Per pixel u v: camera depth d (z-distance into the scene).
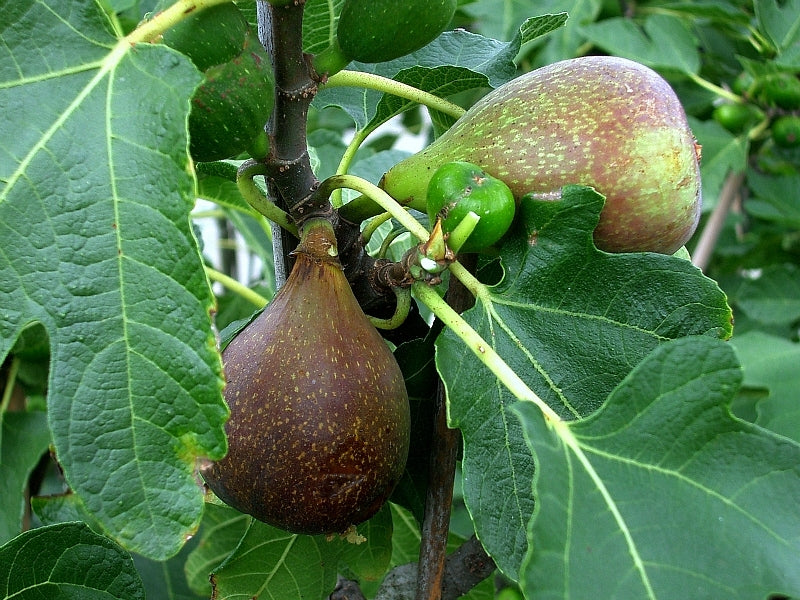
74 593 0.24
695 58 0.56
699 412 0.18
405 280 0.21
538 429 0.18
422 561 0.23
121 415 0.17
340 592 0.29
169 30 0.18
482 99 0.23
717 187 0.54
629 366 0.21
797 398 0.45
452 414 0.20
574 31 0.58
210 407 0.17
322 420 0.20
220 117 0.19
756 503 0.18
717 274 0.65
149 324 0.17
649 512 0.17
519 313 0.21
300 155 0.22
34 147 0.17
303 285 0.21
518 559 0.20
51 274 0.17
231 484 0.20
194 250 0.17
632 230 0.21
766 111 0.56
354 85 0.26
